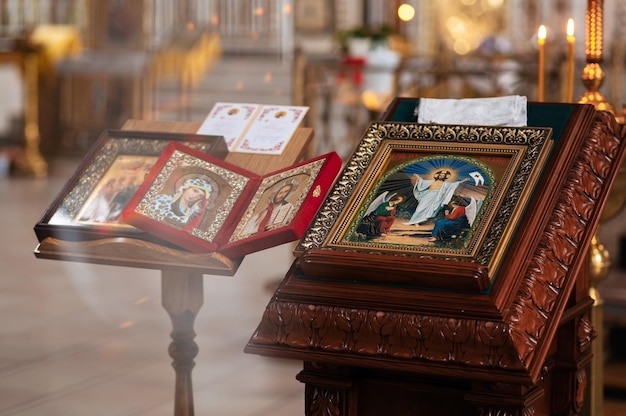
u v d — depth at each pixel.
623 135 2.62
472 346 2.09
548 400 2.65
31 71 13.80
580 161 2.43
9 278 7.51
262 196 2.62
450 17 16.14
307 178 2.56
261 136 3.04
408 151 2.52
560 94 7.21
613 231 7.17
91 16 16.67
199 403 4.73
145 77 15.39
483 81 9.65
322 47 17.66
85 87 15.85
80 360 5.41
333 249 2.29
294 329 2.22
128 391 4.89
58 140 15.97
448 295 2.13
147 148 2.96
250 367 5.34
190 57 15.65
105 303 6.75
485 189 2.36
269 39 17.14
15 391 4.87
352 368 2.34
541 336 2.13
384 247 2.27
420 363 2.12
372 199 2.41
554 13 15.32
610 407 5.13
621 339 5.91
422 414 2.34
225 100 15.78
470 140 2.48
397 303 2.15
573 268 2.29
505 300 2.11
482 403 2.16
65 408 4.62
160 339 5.86
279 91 15.84
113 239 2.64
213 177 2.70
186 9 17.03
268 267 8.08
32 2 17.05
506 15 15.80
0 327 6.08
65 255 2.71
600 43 3.25
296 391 4.94
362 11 17.55
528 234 2.23
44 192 12.20
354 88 8.34
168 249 2.59
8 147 15.75
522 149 2.41
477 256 2.19
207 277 7.66
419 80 8.41
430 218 2.32
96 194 2.85
